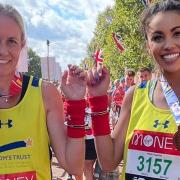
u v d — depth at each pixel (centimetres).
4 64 72
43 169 74
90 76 78
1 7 73
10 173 71
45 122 74
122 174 72
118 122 77
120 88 300
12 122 72
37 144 73
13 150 72
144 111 71
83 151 75
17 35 73
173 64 68
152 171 68
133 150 70
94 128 78
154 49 69
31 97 73
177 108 67
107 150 77
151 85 72
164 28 68
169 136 67
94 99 77
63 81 75
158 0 71
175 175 66
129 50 710
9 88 73
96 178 160
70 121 74
